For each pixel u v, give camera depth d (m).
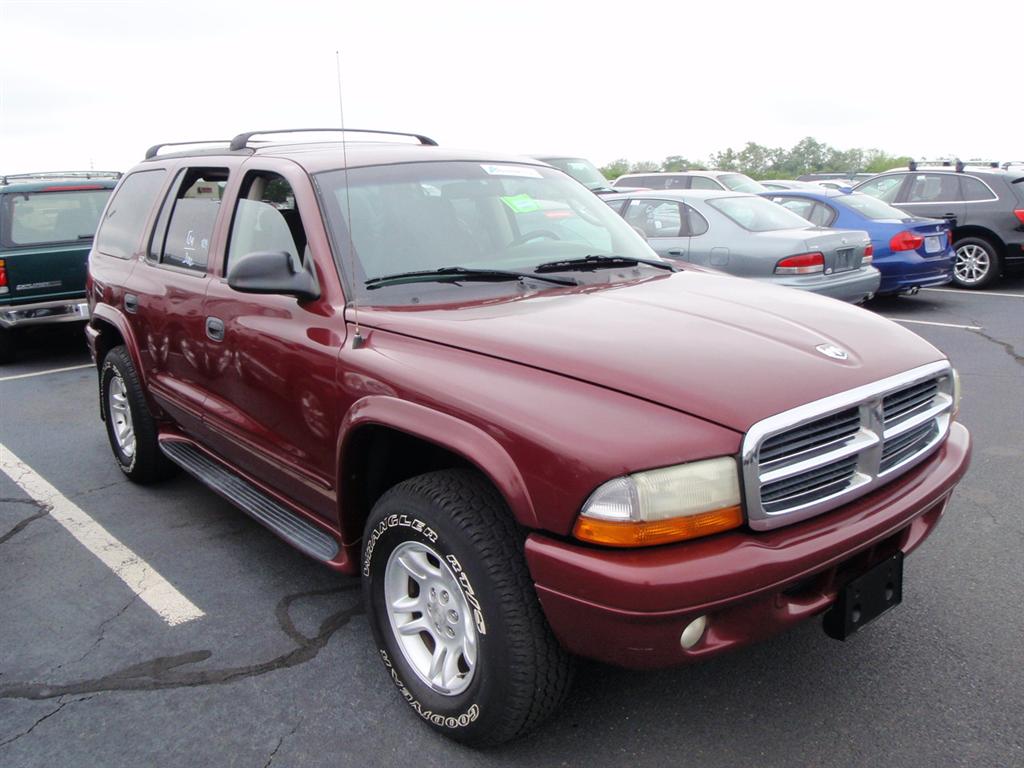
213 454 4.38
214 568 4.21
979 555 4.03
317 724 3.02
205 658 3.44
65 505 5.06
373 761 2.82
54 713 3.12
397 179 3.73
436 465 3.22
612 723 2.94
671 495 2.32
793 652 3.30
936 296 11.89
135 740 2.96
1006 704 2.96
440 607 2.85
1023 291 12.16
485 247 3.66
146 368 4.73
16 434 6.55
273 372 3.48
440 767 2.79
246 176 3.97
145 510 4.95
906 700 3.00
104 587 4.05
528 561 2.47
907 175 12.88
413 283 3.35
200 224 4.27
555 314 3.02
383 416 2.85
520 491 2.45
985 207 12.16
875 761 2.71
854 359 2.77
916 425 2.88
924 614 3.53
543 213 3.98
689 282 3.59
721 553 2.35
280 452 3.59
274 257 3.29
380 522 2.93
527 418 2.48
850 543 2.54
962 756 2.72
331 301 3.28
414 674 2.95
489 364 2.72
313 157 3.76
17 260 8.59
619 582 2.30
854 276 8.86
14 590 4.05
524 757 2.80
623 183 17.19
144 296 4.59
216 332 3.89
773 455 2.45
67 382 8.25
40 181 9.22
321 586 4.02
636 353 2.64
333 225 3.42
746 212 9.10
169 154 5.11
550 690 2.61
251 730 3.00
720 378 2.53
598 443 2.35
